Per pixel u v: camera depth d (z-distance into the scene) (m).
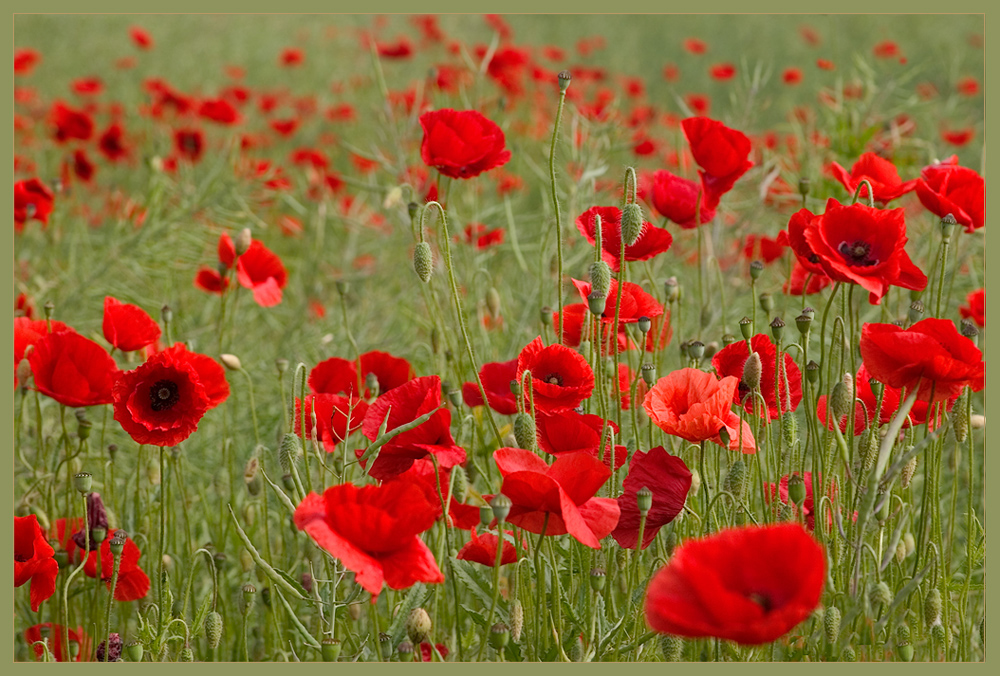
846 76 5.52
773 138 4.48
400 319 3.67
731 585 2.79
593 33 11.02
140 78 8.55
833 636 2.96
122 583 3.11
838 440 2.95
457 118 3.21
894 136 3.76
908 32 9.37
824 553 2.98
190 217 3.85
